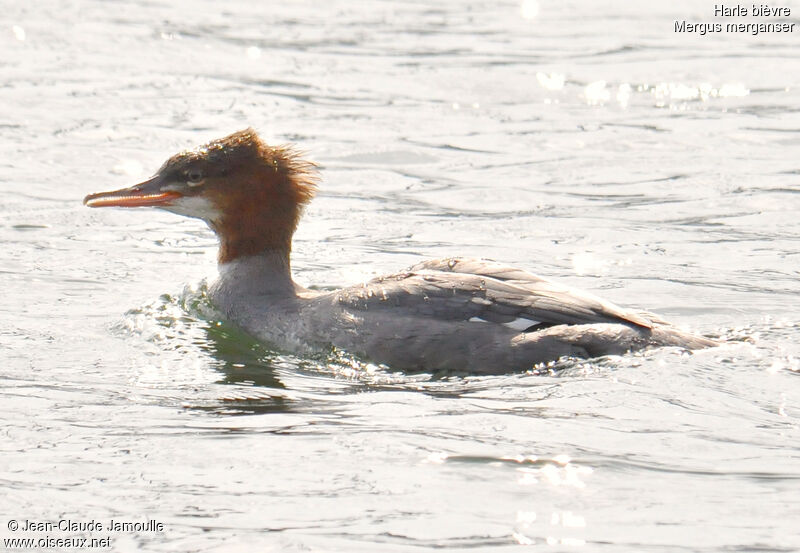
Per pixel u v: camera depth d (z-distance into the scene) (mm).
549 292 11523
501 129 21469
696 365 10914
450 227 16609
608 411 10070
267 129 21031
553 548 7871
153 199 13336
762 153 20016
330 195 18000
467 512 8359
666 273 14570
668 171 19156
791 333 12094
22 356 11688
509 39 27984
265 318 12508
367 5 31797
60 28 28453
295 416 10148
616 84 24234
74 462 9180
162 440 9602
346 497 8586
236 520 8273
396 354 11469
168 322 12836
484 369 11164
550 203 17672
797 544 7891
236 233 13195
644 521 8219
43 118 21484
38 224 16500
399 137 20922
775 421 9852
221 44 27234
